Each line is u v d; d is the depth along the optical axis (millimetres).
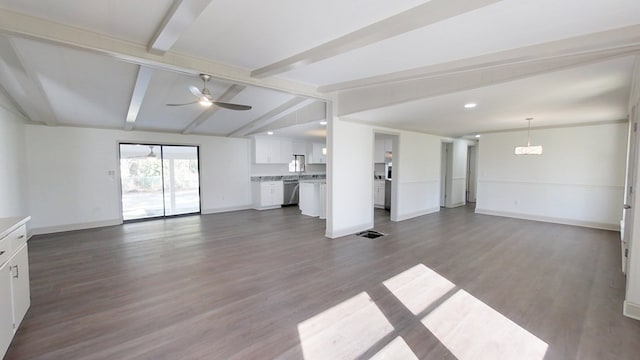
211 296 2869
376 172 8875
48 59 3229
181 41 2748
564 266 3656
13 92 3889
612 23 2129
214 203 7758
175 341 2148
